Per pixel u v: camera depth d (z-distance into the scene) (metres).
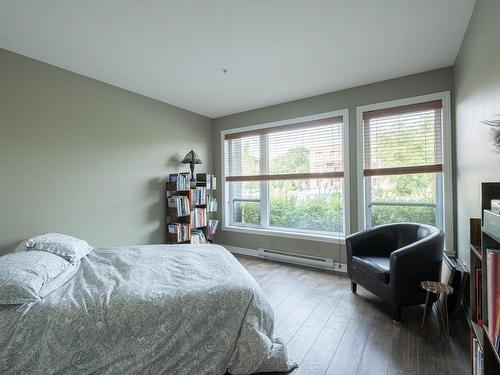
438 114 2.95
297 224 3.99
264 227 4.29
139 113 3.53
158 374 1.38
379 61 2.72
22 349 1.29
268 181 4.26
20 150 2.46
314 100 3.71
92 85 3.03
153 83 3.21
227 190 4.68
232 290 1.61
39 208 2.58
